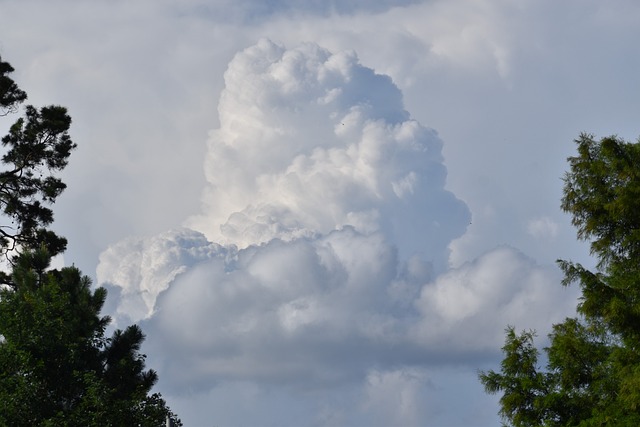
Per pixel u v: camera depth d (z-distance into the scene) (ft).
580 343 207.31
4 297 205.46
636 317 183.73
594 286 187.93
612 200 189.57
